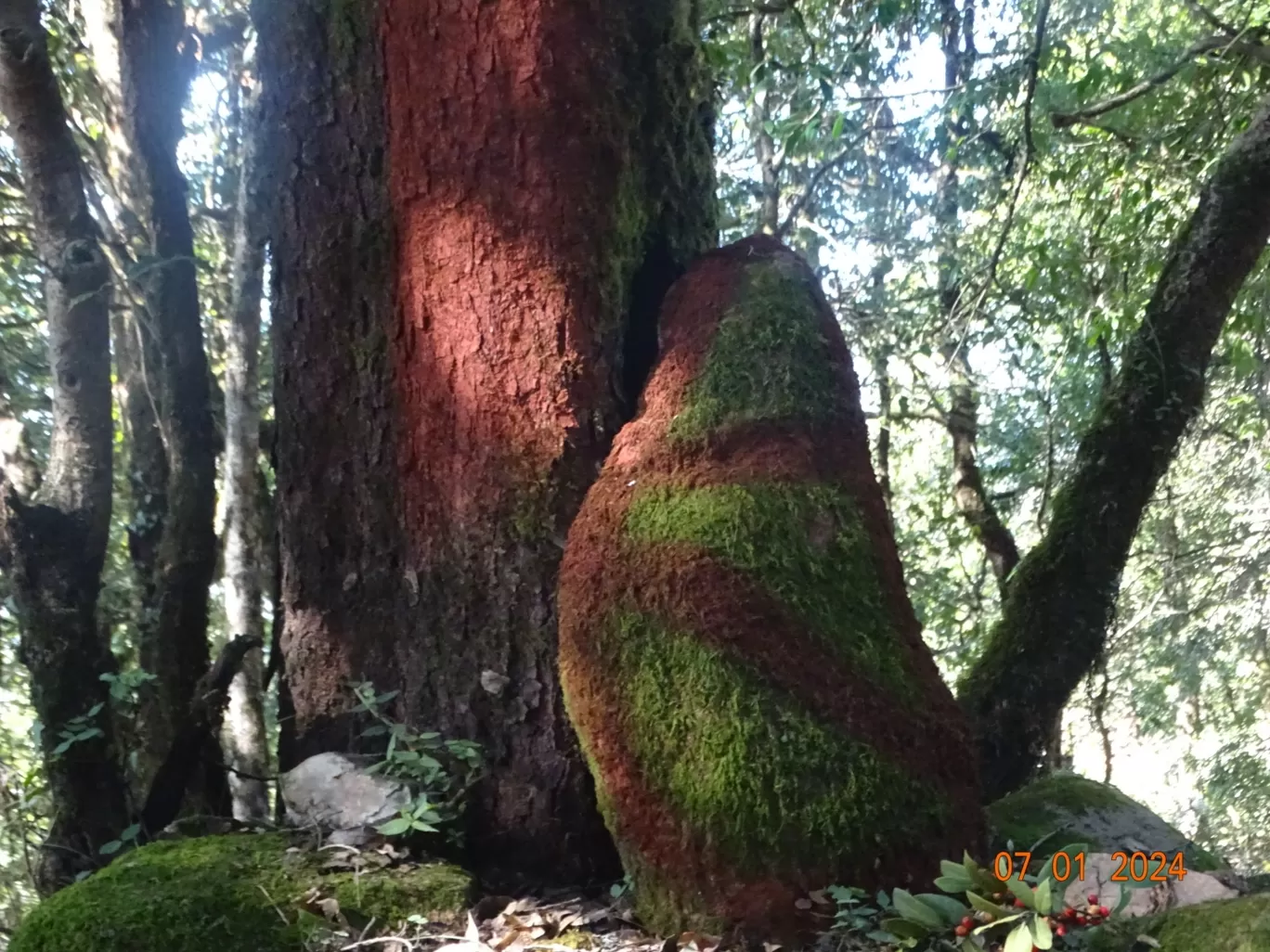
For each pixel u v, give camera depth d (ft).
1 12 9.55
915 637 8.67
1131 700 37.45
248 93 14.96
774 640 8.26
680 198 10.82
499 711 9.71
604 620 8.58
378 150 10.25
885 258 25.53
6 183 19.75
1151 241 20.34
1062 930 6.36
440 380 9.89
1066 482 12.82
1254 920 6.25
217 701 10.80
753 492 8.74
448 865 8.99
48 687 9.95
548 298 9.59
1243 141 12.53
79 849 10.01
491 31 9.57
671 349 9.64
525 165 9.56
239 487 14.48
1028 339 22.80
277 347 10.80
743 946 7.69
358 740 10.21
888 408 26.58
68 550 10.08
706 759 8.04
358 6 10.24
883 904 7.37
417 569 10.11
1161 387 12.05
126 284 13.78
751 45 19.45
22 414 19.60
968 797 8.20
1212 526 34.24
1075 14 22.71
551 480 9.61
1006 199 20.45
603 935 8.16
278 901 8.07
